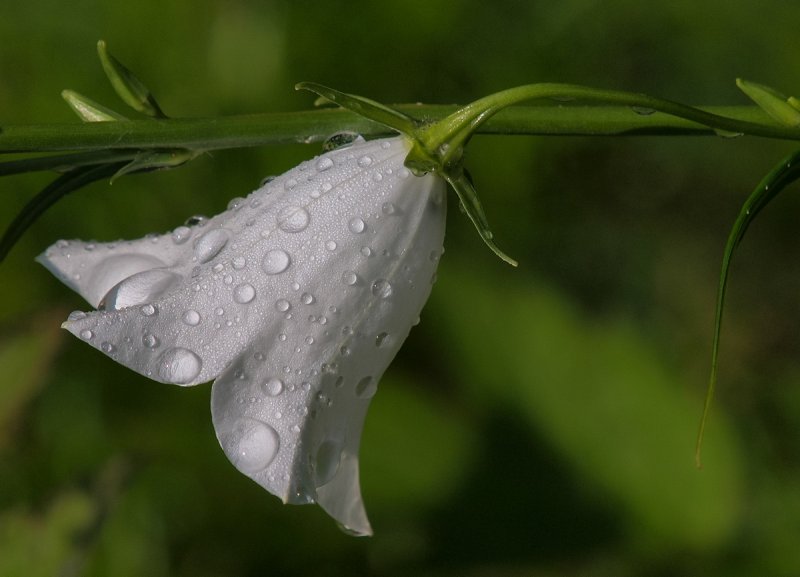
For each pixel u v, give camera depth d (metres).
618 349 0.39
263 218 0.28
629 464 0.38
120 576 0.36
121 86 0.29
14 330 0.33
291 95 0.42
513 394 0.39
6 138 0.28
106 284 0.29
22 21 0.40
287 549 0.37
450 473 0.38
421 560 0.37
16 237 0.29
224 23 0.41
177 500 0.37
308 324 0.28
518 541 0.37
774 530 0.38
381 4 0.41
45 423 0.37
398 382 0.39
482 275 0.41
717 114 0.29
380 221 0.28
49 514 0.33
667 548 0.37
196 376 0.28
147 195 0.40
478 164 0.42
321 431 0.28
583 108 0.29
